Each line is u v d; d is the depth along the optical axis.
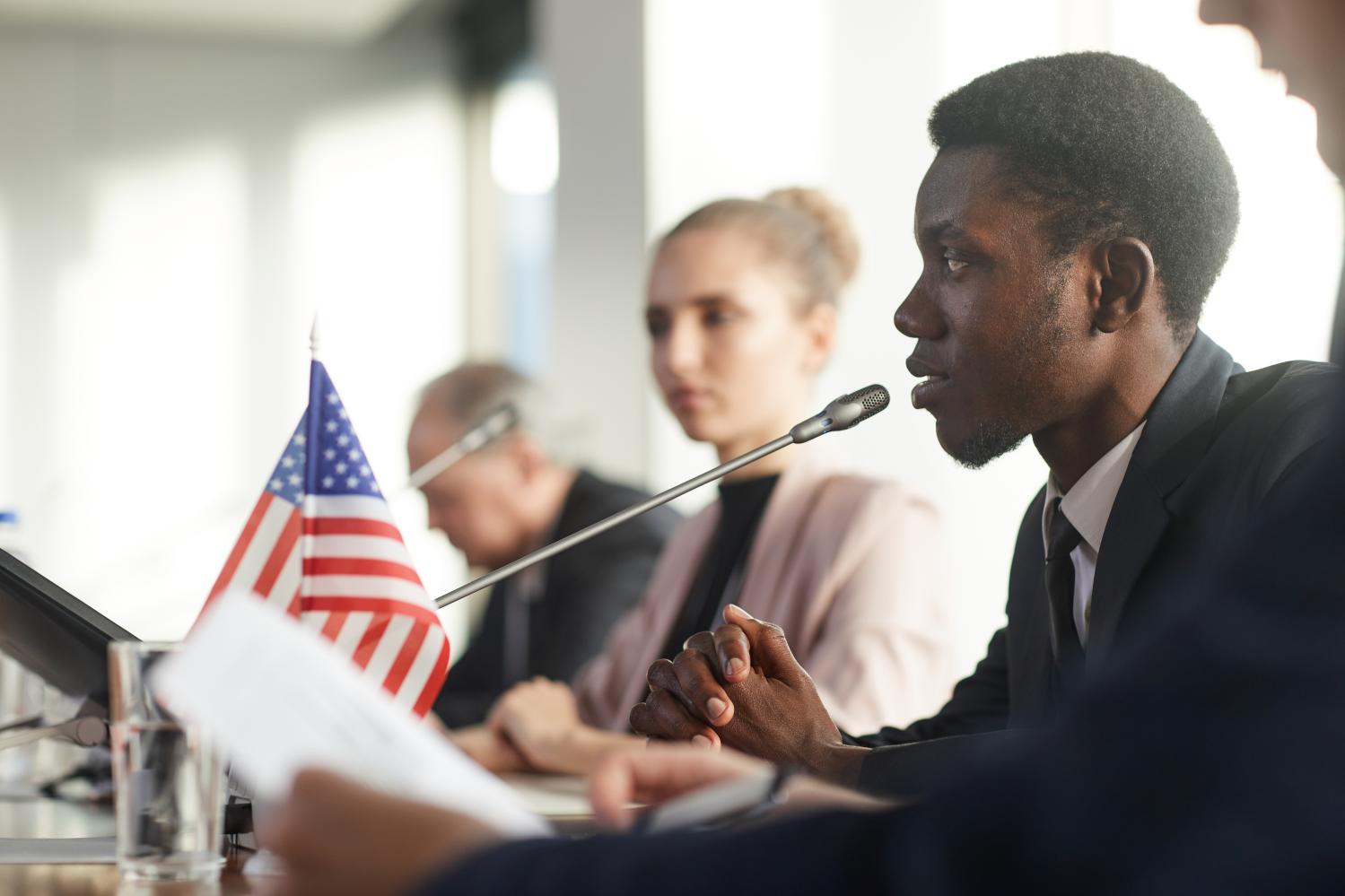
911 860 0.97
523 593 6.01
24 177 11.84
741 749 2.33
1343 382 0.98
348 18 12.02
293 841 1.14
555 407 5.78
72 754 3.15
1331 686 0.87
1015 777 0.96
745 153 7.34
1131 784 0.90
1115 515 2.19
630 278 7.55
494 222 12.38
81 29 11.95
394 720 1.31
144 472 11.88
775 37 7.30
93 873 1.95
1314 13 1.09
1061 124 2.24
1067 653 2.36
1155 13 6.09
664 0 7.32
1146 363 2.26
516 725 4.06
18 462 11.70
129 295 11.94
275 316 12.15
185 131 12.09
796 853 1.02
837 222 4.63
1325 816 0.85
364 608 2.01
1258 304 5.58
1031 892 0.92
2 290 11.77
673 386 4.25
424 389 5.75
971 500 6.71
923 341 2.36
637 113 7.40
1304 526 0.92
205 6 11.71
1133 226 2.22
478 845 1.10
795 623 3.83
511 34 11.64
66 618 2.47
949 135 2.36
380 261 12.28
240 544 2.09
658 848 1.06
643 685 4.21
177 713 1.87
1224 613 0.92
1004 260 2.25
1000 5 6.96
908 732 2.92
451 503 5.62
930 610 3.78
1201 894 0.87
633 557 5.41
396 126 12.33
